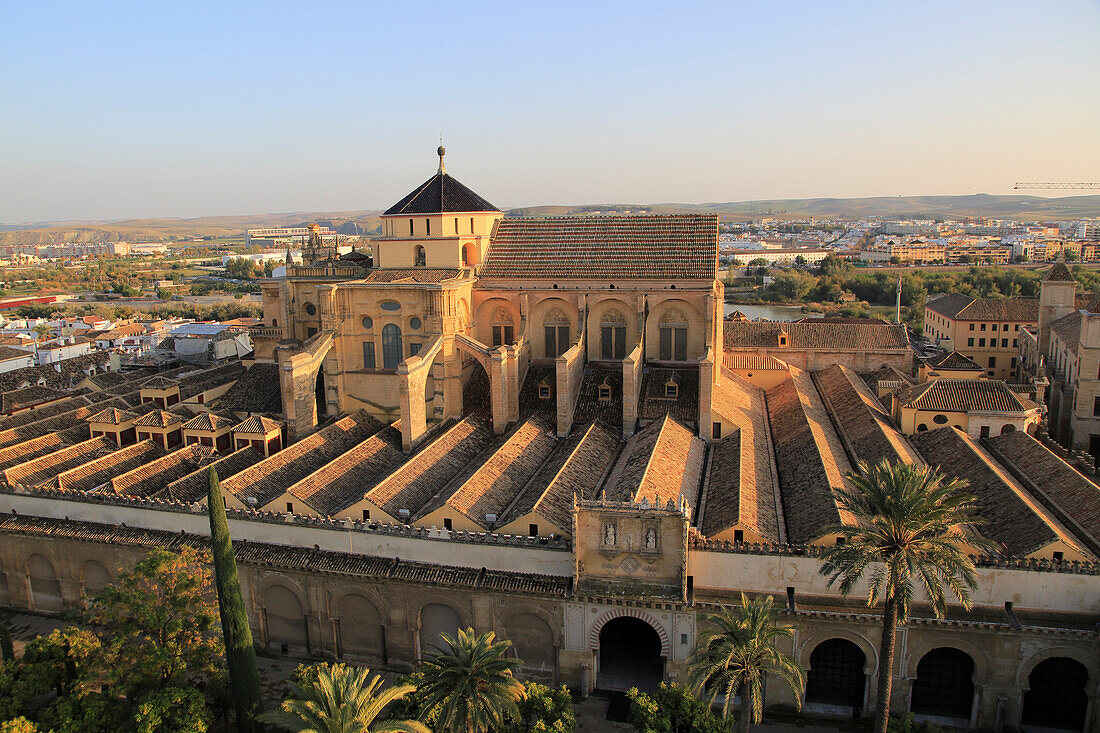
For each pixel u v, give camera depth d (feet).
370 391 288.10
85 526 222.07
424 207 298.35
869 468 155.02
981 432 273.95
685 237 294.25
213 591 203.51
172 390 324.39
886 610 146.41
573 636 185.98
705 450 250.16
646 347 292.20
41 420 311.68
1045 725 173.99
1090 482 212.64
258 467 228.63
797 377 352.28
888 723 156.87
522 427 256.93
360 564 196.75
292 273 325.42
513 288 296.30
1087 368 310.24
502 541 188.14
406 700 149.07
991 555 176.14
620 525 180.45
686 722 150.10
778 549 176.35
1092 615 165.48
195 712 155.53
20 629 223.30
